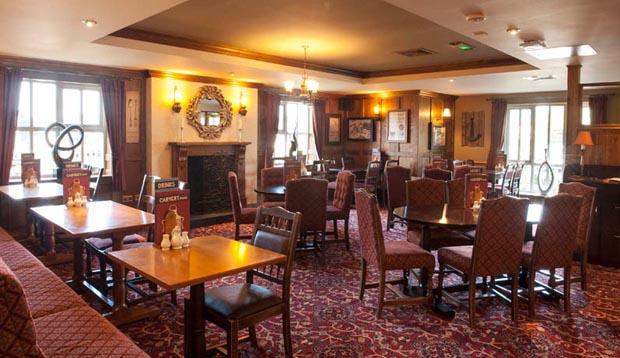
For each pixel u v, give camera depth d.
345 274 4.66
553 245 3.59
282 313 2.76
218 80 7.87
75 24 4.12
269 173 6.68
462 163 9.03
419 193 4.95
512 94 10.33
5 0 3.43
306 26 5.24
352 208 8.99
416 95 9.81
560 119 10.00
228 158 8.21
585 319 3.57
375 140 10.52
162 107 7.23
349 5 4.45
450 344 3.12
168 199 2.76
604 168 5.94
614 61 5.96
